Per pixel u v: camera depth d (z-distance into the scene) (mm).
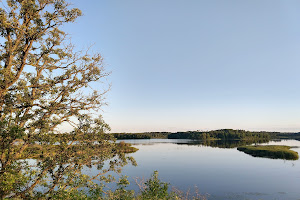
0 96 6848
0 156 6445
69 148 7707
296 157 58781
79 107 8133
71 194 7566
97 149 8047
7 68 7242
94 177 8258
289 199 23672
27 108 7492
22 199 6668
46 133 6871
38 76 8359
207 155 66750
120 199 8531
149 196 9297
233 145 119625
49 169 7312
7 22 7191
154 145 121188
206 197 23750
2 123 6121
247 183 30875
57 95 8094
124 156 8516
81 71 8336
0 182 5820
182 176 35094
